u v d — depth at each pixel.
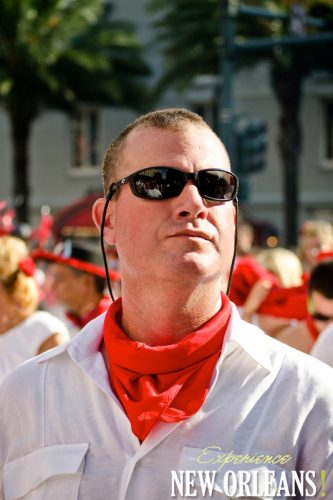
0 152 30.28
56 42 21.98
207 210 1.91
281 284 5.55
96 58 22.02
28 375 2.07
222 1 12.16
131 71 23.56
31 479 1.96
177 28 20.83
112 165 2.05
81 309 4.74
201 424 1.85
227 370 1.90
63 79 22.64
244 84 29.34
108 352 1.99
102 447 1.91
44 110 24.67
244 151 11.84
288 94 22.98
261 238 26.91
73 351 2.02
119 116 29.72
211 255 1.91
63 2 21.97
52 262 4.76
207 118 29.33
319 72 28.56
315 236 7.44
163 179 1.90
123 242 1.97
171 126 1.96
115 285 4.98
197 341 1.88
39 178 30.44
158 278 1.90
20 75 22.48
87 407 1.97
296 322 5.29
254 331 1.98
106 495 1.87
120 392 1.92
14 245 4.04
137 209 1.92
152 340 1.99
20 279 3.95
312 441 1.85
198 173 1.92
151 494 1.83
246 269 5.80
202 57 20.88
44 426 1.99
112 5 29.47
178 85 21.84
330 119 29.12
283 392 1.88
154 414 1.82
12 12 21.11
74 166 30.28
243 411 1.86
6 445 2.06
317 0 19.20
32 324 3.99
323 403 1.87
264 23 19.44
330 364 3.49
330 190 29.05
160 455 1.85
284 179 23.61
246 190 11.87
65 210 16.38
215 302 1.96
